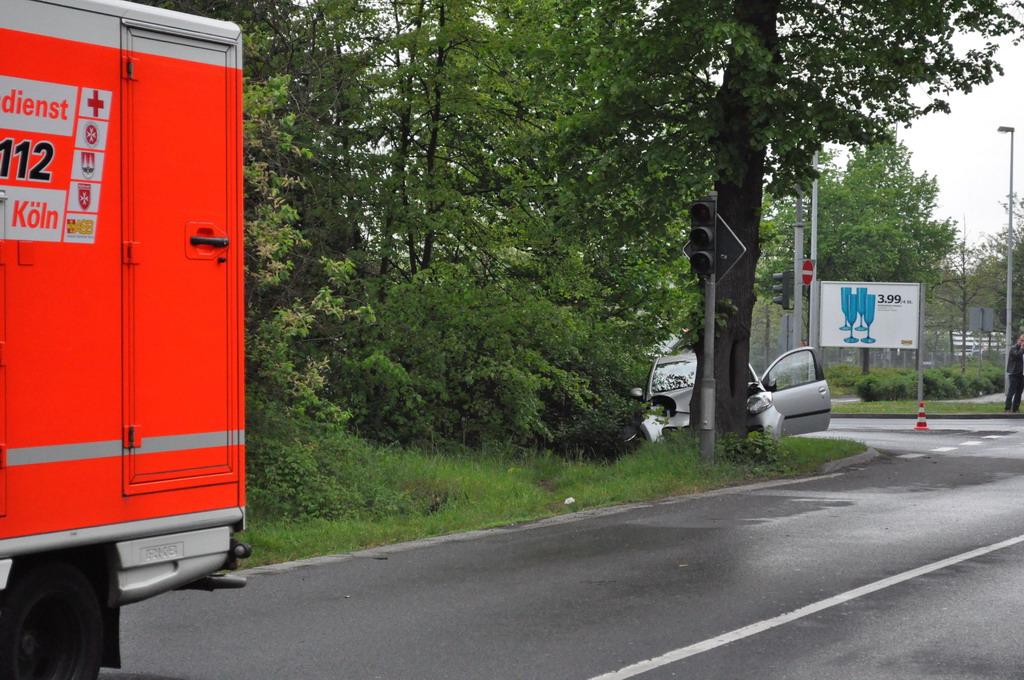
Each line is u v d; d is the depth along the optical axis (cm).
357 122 1912
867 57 1656
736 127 1669
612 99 1720
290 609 795
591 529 1171
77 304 549
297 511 1280
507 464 1841
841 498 1396
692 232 1620
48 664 543
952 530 1127
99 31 564
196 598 838
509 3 1934
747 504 1347
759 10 1662
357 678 618
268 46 1694
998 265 5600
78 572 550
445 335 1925
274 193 1289
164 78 593
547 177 1858
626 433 2017
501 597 828
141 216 580
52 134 541
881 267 5719
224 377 620
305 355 1759
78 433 547
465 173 2086
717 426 1755
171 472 591
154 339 584
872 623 735
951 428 2764
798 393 1959
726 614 763
